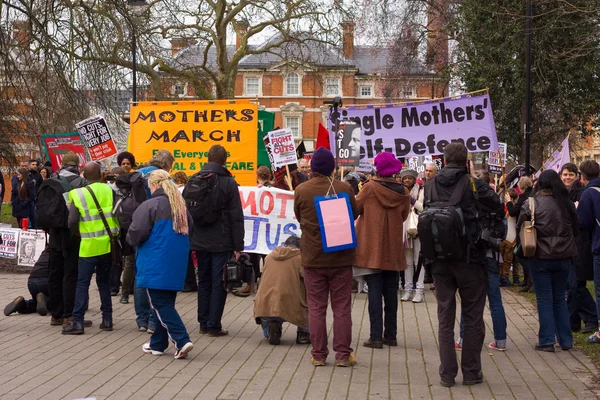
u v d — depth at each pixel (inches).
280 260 331.9
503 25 978.1
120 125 805.2
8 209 1416.1
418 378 273.1
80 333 352.5
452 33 1254.9
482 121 509.7
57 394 247.6
